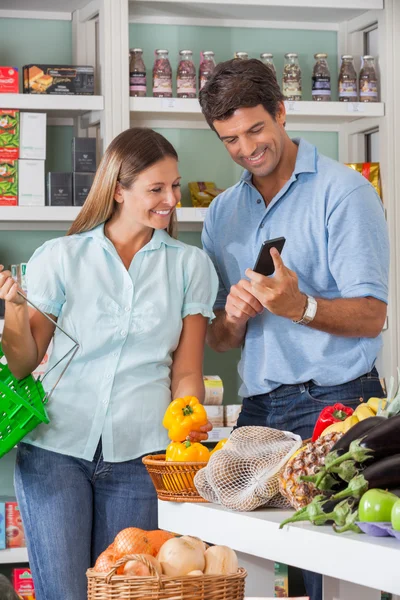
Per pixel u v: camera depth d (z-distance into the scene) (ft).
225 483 5.49
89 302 7.66
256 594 6.48
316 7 13.52
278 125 8.07
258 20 14.32
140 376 7.68
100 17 12.80
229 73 7.80
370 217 8.02
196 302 7.99
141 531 5.09
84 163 12.68
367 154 14.55
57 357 7.73
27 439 7.58
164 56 13.25
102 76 12.70
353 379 8.04
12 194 12.46
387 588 4.20
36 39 13.74
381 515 4.50
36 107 12.44
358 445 4.77
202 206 13.52
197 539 4.96
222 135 8.01
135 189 7.57
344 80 13.70
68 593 7.29
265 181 8.49
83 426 7.55
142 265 7.80
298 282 8.25
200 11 13.67
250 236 8.59
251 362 8.49
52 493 7.41
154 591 4.53
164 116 13.57
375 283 7.91
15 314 7.32
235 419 12.64
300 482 5.10
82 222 7.89
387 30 13.47
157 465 5.97
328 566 4.58
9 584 4.49
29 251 13.80
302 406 8.13
